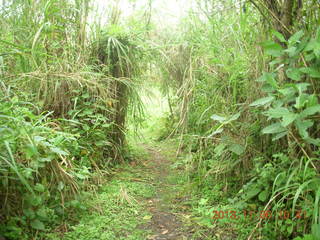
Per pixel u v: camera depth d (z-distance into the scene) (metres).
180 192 3.01
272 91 1.98
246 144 2.49
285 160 2.09
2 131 1.94
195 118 3.54
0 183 2.05
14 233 1.94
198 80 3.44
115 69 3.96
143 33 4.32
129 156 4.17
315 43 1.63
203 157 3.32
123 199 2.81
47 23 2.91
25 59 2.98
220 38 3.07
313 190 1.92
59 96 3.26
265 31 2.38
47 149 2.28
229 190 2.79
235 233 2.22
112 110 3.72
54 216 2.26
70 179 2.52
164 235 2.25
